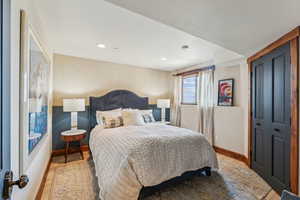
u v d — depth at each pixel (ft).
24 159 4.05
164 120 16.16
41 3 5.71
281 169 6.92
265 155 8.14
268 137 7.89
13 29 3.55
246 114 10.53
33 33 5.12
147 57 12.76
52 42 9.60
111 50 11.10
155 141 7.04
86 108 13.10
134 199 5.85
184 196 6.81
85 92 13.19
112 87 14.43
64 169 9.39
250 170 9.38
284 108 6.77
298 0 4.33
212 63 13.47
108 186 5.99
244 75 10.83
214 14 5.17
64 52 11.71
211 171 9.19
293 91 6.18
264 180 8.19
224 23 5.76
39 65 6.06
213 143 13.05
